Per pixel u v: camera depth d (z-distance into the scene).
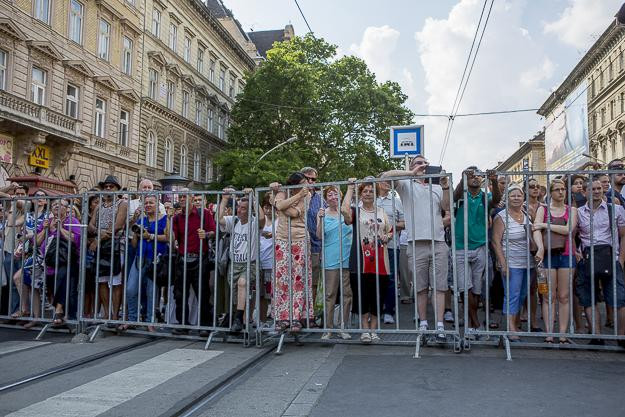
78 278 7.66
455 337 6.03
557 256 6.29
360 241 6.56
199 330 7.25
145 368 5.57
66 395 4.63
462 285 7.11
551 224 6.30
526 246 6.31
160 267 7.33
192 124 37.47
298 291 6.62
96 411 4.21
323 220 6.55
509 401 4.29
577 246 6.62
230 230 7.29
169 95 34.97
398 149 10.69
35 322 8.08
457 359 5.71
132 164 30.03
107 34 27.89
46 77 23.25
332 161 36.97
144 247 7.41
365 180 6.41
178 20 35.53
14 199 8.22
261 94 35.22
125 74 29.33
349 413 4.11
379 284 6.61
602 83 49.47
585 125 40.06
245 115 36.22
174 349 6.55
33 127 21.11
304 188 6.62
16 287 8.50
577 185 6.52
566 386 4.68
